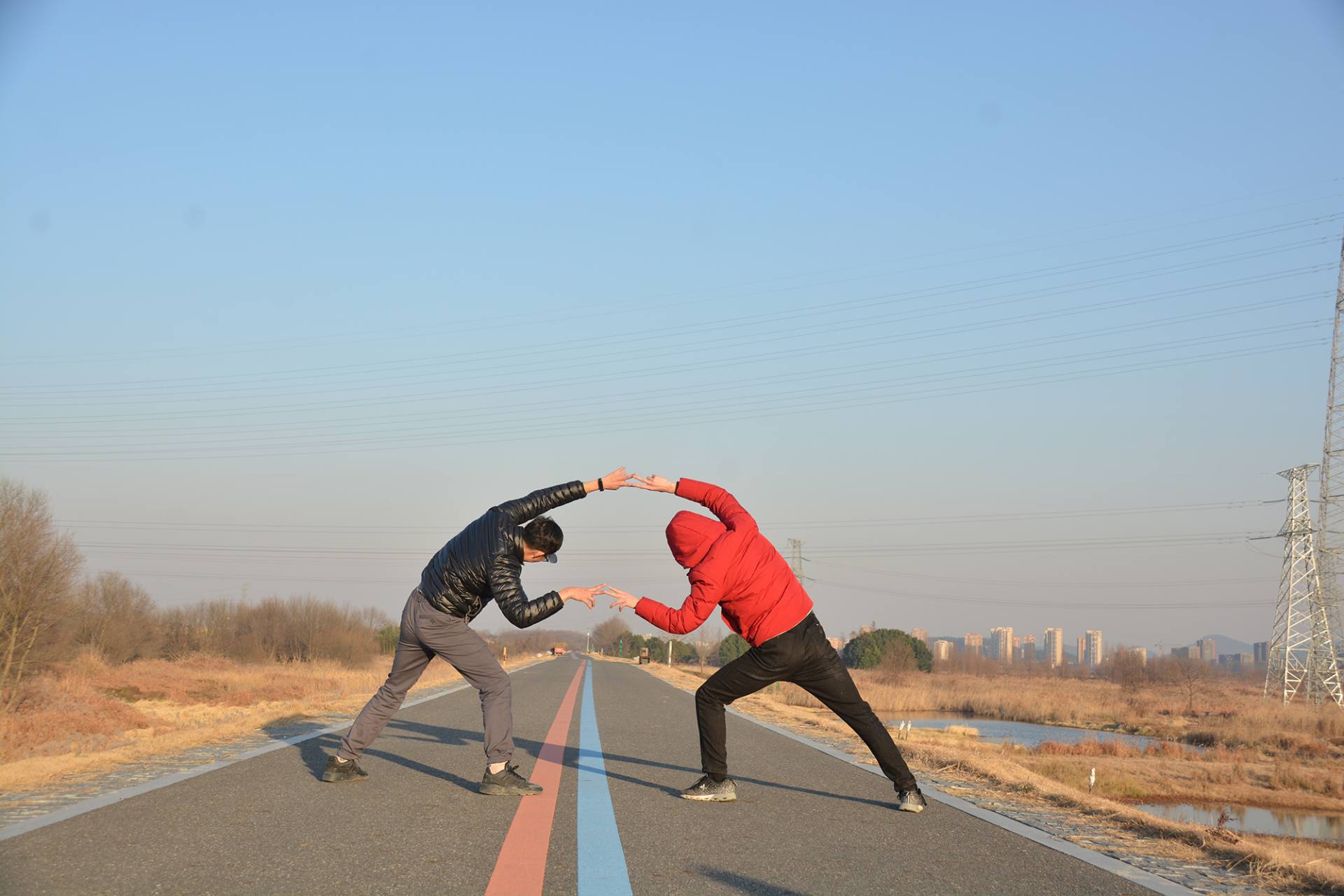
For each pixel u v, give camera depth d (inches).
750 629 226.4
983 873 166.4
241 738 333.1
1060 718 1530.5
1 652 832.3
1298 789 797.2
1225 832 214.1
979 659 3592.5
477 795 229.3
